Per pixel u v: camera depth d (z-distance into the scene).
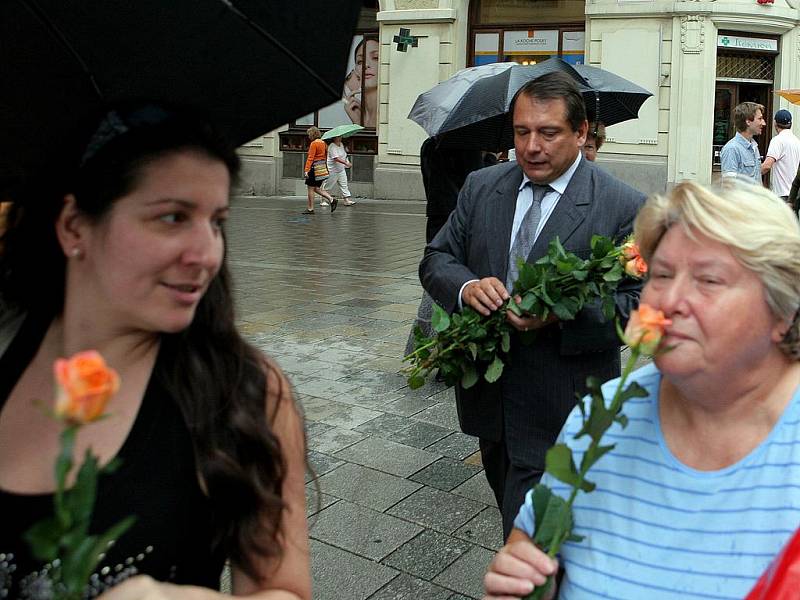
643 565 1.51
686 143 18.00
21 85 1.53
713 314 1.42
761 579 1.39
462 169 5.48
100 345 1.42
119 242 1.33
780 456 1.45
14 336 1.52
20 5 1.45
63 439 0.98
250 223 16.06
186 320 1.37
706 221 1.42
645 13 17.83
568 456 1.40
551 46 19.64
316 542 3.82
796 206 9.78
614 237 2.96
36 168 1.52
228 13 1.44
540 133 2.95
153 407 1.41
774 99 18.81
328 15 1.47
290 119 1.62
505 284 3.05
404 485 4.42
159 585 1.27
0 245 1.50
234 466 1.40
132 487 1.36
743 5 17.62
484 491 4.36
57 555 1.15
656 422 1.59
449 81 5.80
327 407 5.56
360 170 21.45
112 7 1.45
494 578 1.55
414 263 11.45
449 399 5.75
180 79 1.54
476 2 19.98
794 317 1.45
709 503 1.48
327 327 7.69
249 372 1.49
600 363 2.97
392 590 3.46
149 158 1.32
